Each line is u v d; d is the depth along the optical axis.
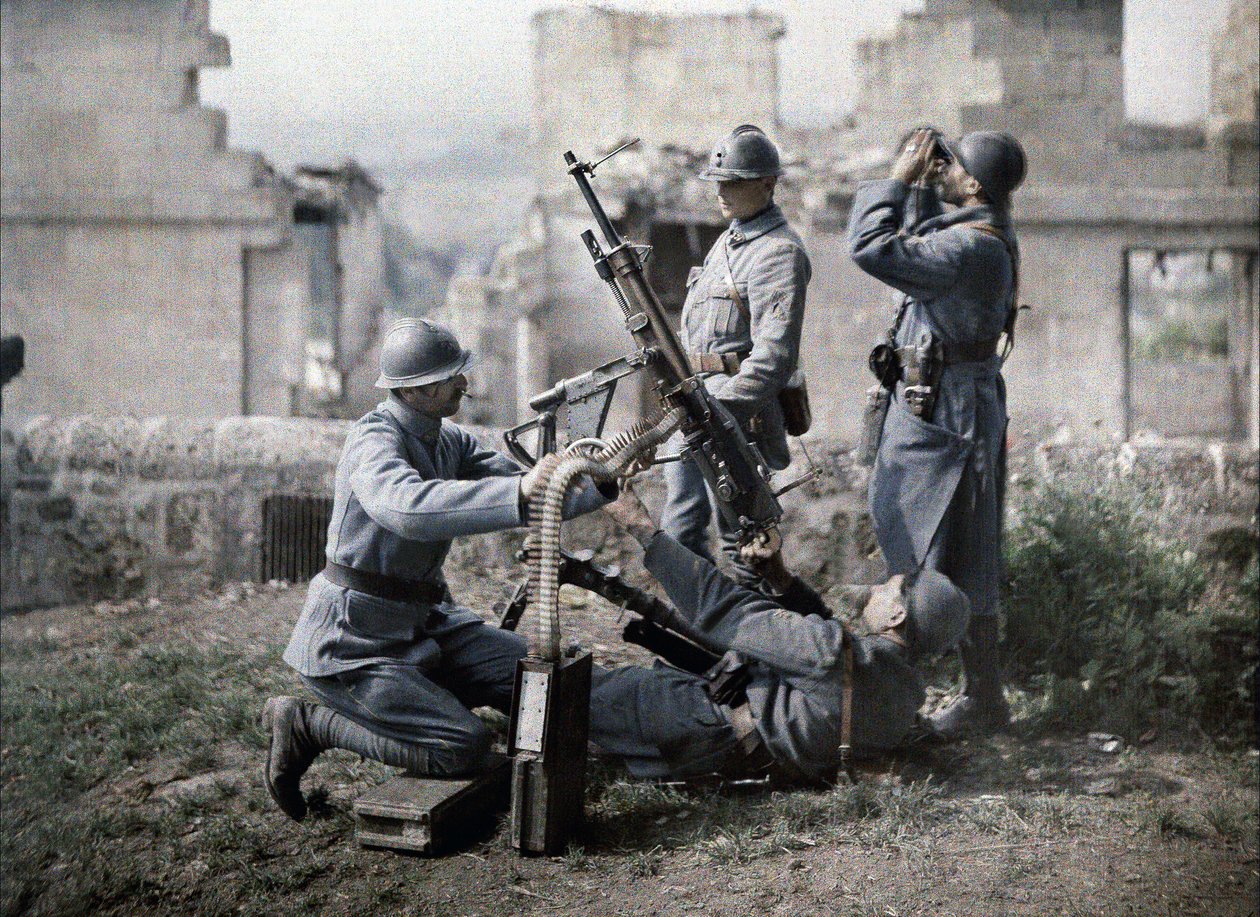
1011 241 3.36
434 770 2.89
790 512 4.60
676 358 2.93
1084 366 10.51
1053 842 2.79
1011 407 10.47
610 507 3.01
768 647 2.93
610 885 2.61
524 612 3.53
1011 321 3.46
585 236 2.96
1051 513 4.29
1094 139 10.31
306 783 3.15
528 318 13.20
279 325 11.11
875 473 3.45
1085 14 10.16
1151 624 3.92
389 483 2.73
